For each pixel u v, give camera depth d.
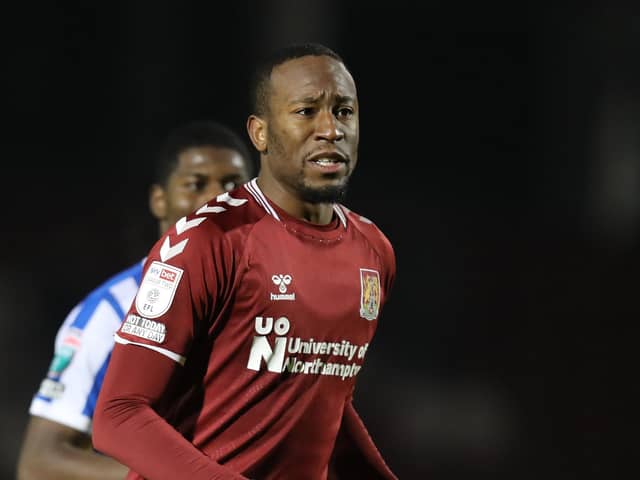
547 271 40.81
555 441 36.38
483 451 35.66
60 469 11.83
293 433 9.30
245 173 13.90
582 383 38.22
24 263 40.22
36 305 39.34
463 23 42.69
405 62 43.09
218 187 13.62
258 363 8.99
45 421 12.15
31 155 41.62
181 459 8.43
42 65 41.75
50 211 41.16
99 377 12.21
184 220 9.07
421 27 42.88
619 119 41.16
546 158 42.22
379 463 10.64
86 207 41.34
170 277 8.75
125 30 42.03
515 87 42.66
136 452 8.49
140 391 8.70
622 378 38.34
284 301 9.02
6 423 35.50
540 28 42.03
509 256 41.59
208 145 13.71
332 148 9.04
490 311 40.50
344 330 9.46
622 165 40.97
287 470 9.39
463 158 43.12
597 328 39.47
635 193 40.81
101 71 42.06
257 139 9.59
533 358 38.97
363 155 43.41
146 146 41.97
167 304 8.71
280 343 9.03
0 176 41.22
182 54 42.03
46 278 40.06
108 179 41.69
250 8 41.47
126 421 8.56
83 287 40.16
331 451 9.84
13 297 39.22
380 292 9.95
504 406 37.22
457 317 40.53
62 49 41.84
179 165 13.67
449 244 42.34
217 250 8.84
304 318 9.11
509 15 42.12
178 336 8.73
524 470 35.53
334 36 41.84
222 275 8.84
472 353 39.31
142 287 8.88
